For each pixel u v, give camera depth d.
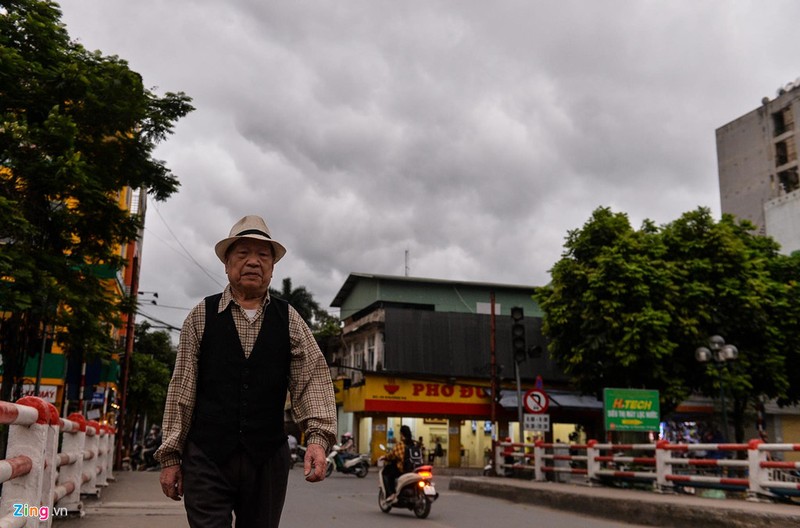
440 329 34.88
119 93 12.23
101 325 13.02
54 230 12.22
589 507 11.64
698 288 24.53
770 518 8.34
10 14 11.55
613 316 24.47
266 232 3.01
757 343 25.56
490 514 11.57
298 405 2.95
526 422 18.16
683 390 24.12
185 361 2.82
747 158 42.88
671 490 12.42
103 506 8.20
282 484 2.85
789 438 34.53
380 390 33.06
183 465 2.75
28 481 3.80
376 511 11.82
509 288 39.53
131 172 13.32
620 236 25.61
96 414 19.48
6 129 10.59
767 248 28.72
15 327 12.41
